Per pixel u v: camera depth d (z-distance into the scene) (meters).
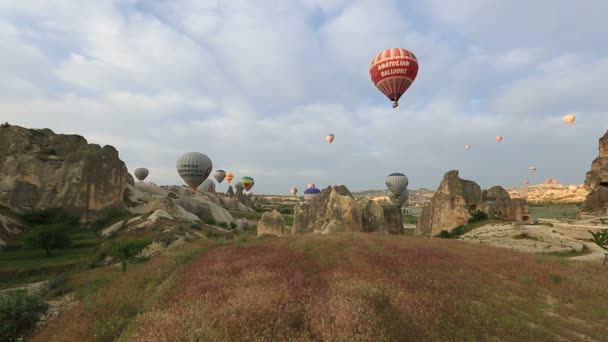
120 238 47.22
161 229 50.03
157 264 20.50
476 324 11.41
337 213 43.28
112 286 16.45
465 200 60.94
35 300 14.12
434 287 14.78
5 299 13.73
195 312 9.34
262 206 191.38
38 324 14.12
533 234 44.75
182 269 17.03
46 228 47.19
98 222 72.06
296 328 9.23
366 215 46.41
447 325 10.86
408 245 25.34
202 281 13.55
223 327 8.46
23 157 75.38
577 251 37.19
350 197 45.28
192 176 100.62
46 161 77.19
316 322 9.29
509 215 60.50
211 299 10.85
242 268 15.90
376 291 12.16
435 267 19.14
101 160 80.38
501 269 20.62
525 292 16.64
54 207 70.94
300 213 49.69
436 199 63.41
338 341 8.02
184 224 57.44
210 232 53.88
